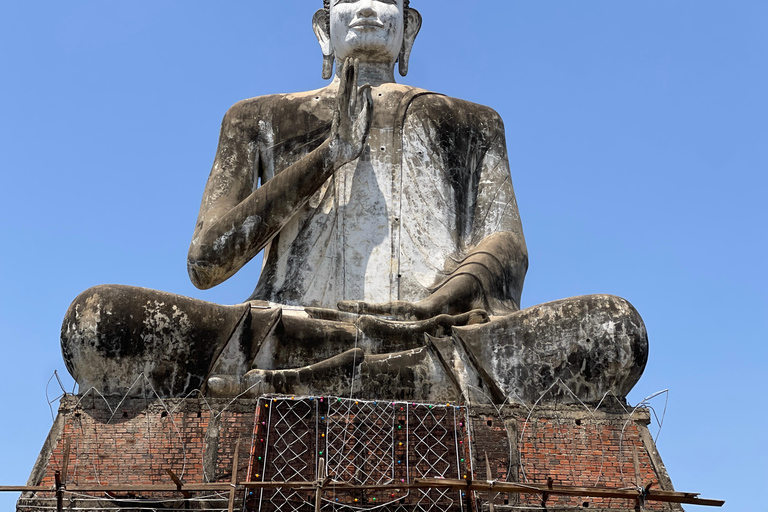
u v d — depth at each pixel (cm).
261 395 1280
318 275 1553
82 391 1337
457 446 1276
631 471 1302
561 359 1355
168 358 1332
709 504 1194
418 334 1417
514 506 1241
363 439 1272
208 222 1528
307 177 1509
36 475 1248
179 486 1182
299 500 1234
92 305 1324
